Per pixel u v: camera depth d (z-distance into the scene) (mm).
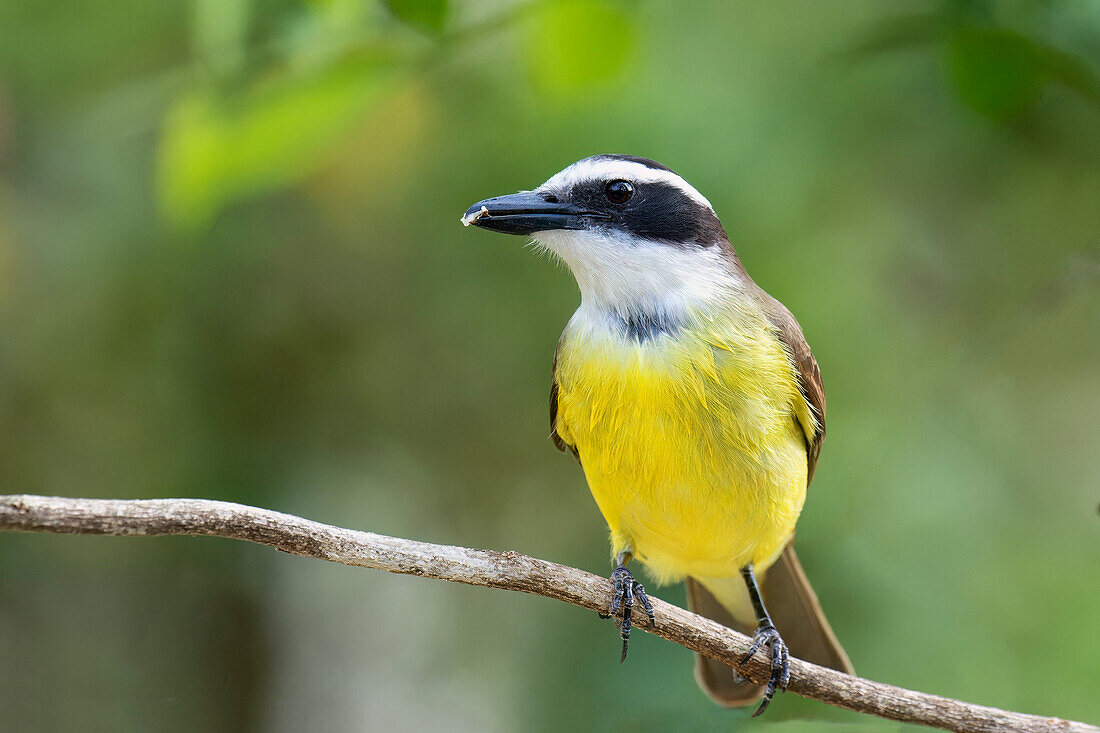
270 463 13711
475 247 12992
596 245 8375
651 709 12016
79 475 13477
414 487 14164
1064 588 12102
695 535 8414
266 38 8273
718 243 8656
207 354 13461
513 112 11789
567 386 8383
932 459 12062
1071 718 11367
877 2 11117
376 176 12367
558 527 14078
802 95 11391
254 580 14336
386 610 14469
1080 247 11641
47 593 14078
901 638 11570
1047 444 12594
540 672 13500
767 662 7934
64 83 12164
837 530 11742
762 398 8102
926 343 12062
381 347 13680
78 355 13211
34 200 12469
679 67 11328
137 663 14164
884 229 12016
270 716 14234
